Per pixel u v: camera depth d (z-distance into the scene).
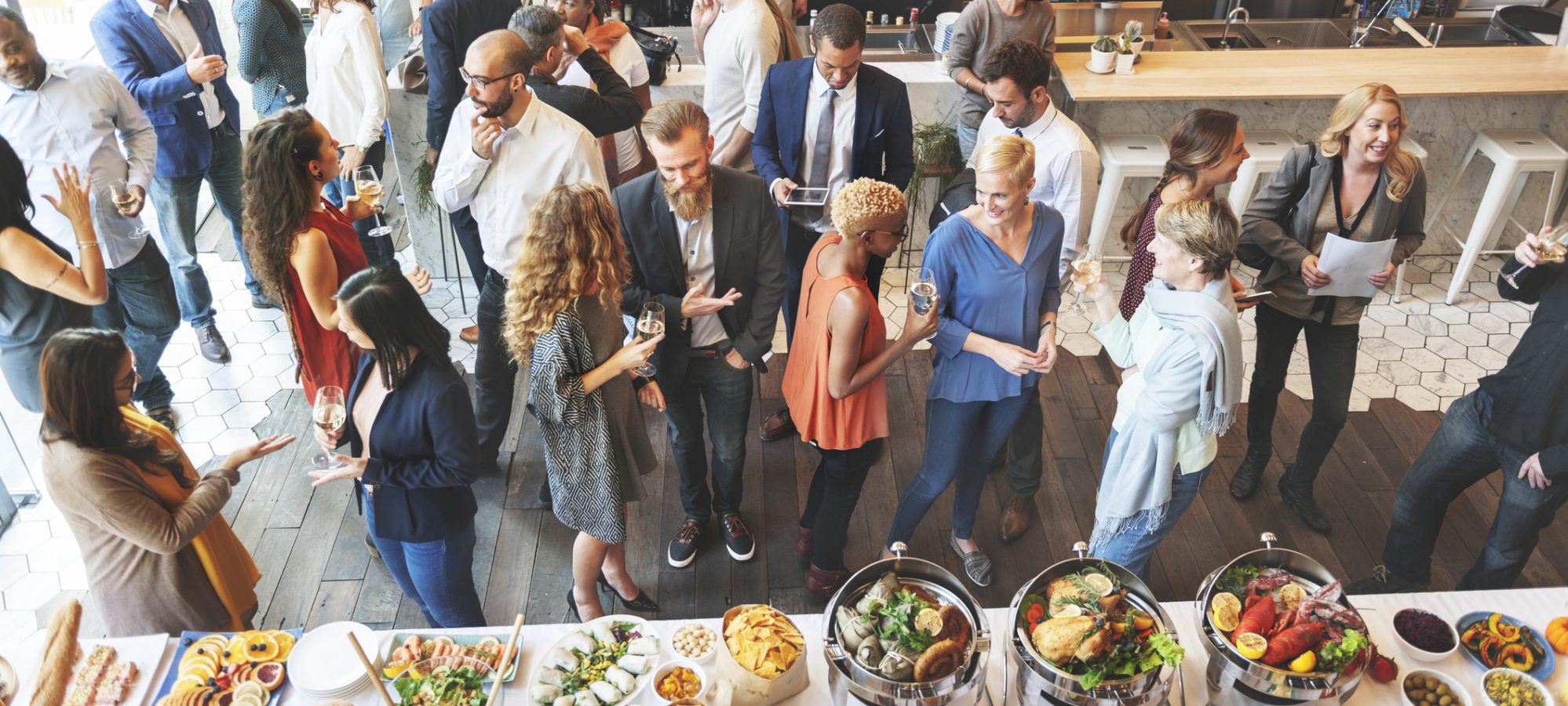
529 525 3.60
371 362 2.39
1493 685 2.00
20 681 2.08
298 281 3.03
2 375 3.54
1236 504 3.71
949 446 2.97
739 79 4.06
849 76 3.54
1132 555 2.77
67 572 3.38
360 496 2.65
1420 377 4.37
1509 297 2.74
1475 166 5.00
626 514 3.63
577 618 3.25
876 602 1.89
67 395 2.06
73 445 2.13
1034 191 3.42
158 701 2.00
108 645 2.09
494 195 3.17
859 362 2.65
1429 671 2.02
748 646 1.94
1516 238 5.18
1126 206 5.20
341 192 4.66
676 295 3.03
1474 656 2.08
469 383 4.33
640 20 5.88
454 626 2.80
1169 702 2.01
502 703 2.02
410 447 2.40
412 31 5.06
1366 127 2.96
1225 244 2.30
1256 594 1.97
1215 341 2.34
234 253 5.13
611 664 2.04
